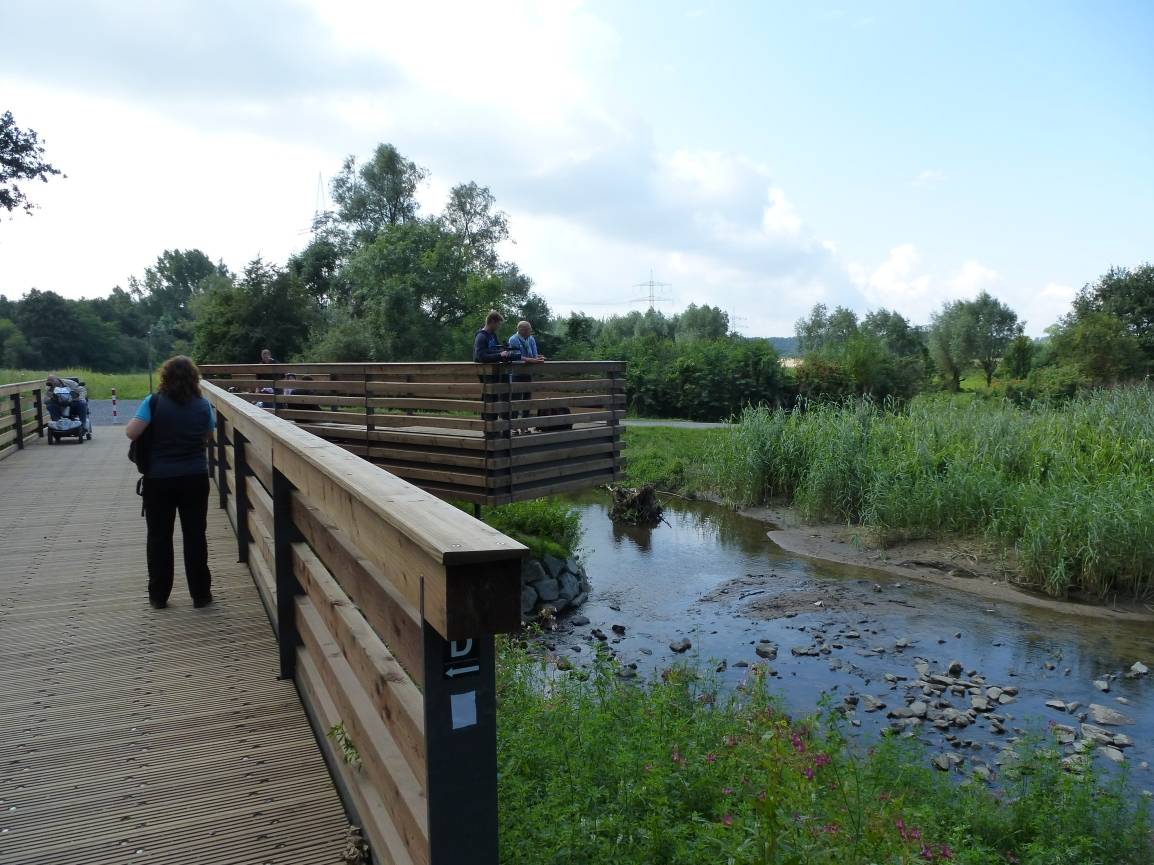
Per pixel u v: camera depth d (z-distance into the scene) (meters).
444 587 1.39
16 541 6.85
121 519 7.80
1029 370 48.03
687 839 3.37
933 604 10.62
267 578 4.77
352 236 48.72
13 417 13.14
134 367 82.88
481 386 9.01
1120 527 10.95
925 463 14.59
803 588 11.41
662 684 6.37
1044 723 7.02
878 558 12.97
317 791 2.92
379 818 2.27
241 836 2.63
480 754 1.63
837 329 69.75
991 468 13.85
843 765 4.57
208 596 5.07
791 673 8.12
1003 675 8.20
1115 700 7.58
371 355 33.78
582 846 3.08
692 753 4.29
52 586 5.50
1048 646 9.09
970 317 57.09
